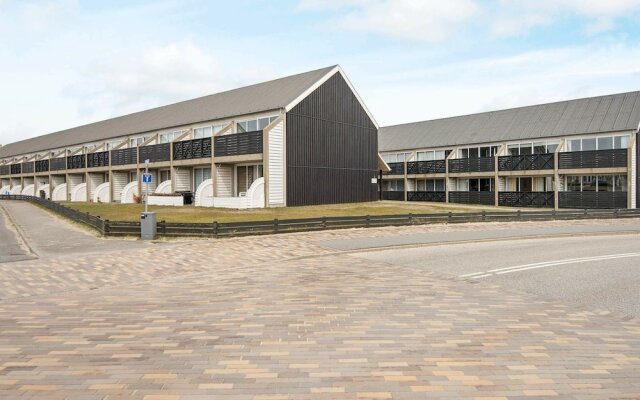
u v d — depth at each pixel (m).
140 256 12.48
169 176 35.78
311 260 12.32
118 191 39.84
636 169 30.92
